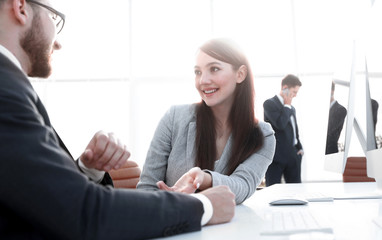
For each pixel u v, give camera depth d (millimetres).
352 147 1371
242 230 652
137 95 5094
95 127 5051
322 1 4996
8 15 704
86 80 5125
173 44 5145
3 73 538
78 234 498
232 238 584
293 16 5035
